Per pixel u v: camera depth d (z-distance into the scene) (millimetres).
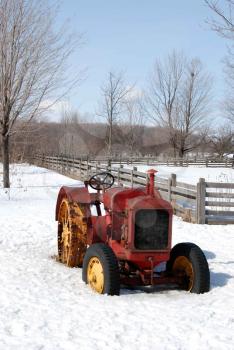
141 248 6410
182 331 5090
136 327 5191
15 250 9227
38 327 5176
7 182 21078
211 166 46656
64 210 8156
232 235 11258
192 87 52438
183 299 6227
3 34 19859
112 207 6734
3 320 5387
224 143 51594
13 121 20672
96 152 51719
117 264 6328
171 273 6852
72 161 28812
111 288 6254
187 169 41531
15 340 4828
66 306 5867
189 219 13094
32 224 11938
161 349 4633
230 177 31562
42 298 6191
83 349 4617
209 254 9164
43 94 23188
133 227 6391
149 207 6422
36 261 8320
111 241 6754
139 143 55906
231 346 4719
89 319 5418
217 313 5695
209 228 12102
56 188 21188
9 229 11266
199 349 4648
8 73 20125
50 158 36062
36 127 30719
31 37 20203
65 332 5035
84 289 6605
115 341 4812
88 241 7328
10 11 19750
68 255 7770
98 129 52062
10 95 20312
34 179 26219
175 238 10750
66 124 49156
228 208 15203
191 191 13109
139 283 6527
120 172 19359
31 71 20500
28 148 43094
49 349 4621
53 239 10289
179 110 52562
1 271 7566
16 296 6281
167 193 14461
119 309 5750
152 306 5895
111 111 46906
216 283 7039
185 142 55219
